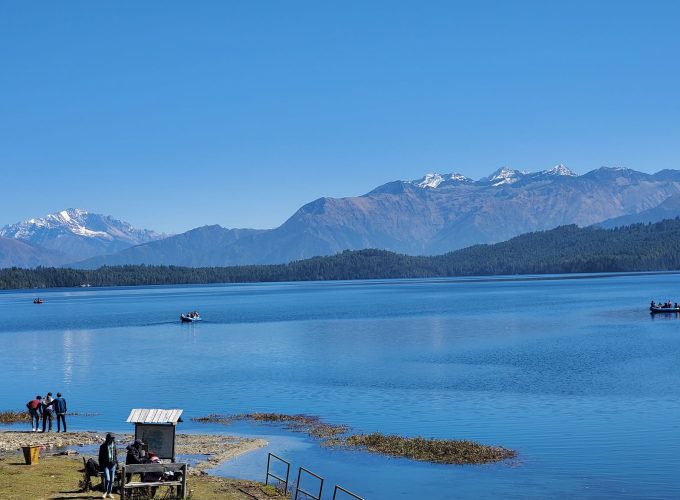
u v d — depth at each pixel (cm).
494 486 3866
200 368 8662
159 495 3409
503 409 5741
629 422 5197
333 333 12631
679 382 6750
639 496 3684
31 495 3316
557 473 4066
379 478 4038
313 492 3781
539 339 10719
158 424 3669
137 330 14638
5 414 6059
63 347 11544
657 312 15200
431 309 18575
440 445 4600
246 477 4084
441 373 7650
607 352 9019
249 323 15675
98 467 3528
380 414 5703
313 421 5534
